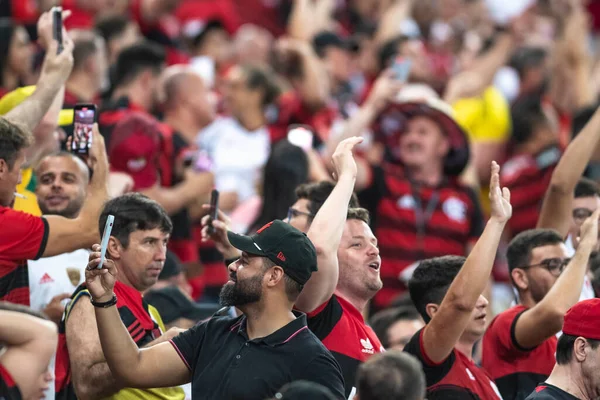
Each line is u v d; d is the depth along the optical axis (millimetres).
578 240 21984
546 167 35969
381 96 31656
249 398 16344
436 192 31500
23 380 14781
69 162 21375
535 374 21781
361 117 31578
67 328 18094
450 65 43938
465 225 31594
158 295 22797
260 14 45938
